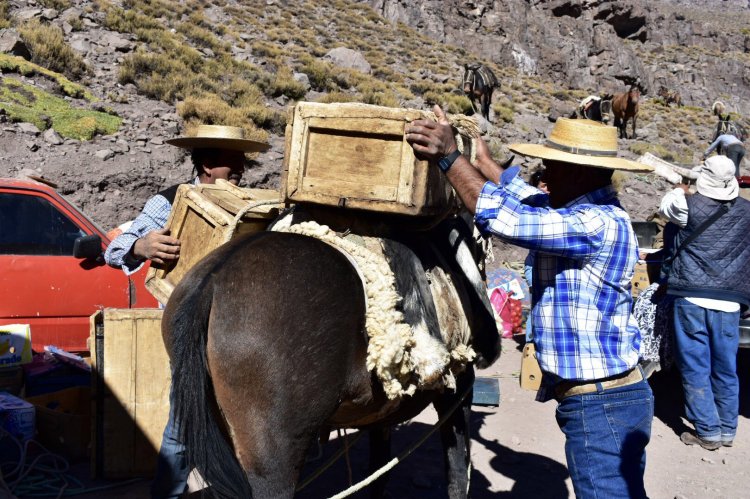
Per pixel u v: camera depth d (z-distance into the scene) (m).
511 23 61.56
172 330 2.58
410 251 3.12
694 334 6.00
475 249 4.01
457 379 3.58
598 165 2.92
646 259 7.85
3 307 6.16
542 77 60.00
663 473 5.46
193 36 28.23
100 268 6.57
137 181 14.05
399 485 5.00
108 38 23.28
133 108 18.42
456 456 3.66
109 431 4.75
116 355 4.75
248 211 3.45
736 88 79.06
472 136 3.68
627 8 79.69
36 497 4.45
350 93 29.48
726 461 5.73
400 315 2.78
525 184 3.43
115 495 4.56
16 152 13.88
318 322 2.61
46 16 22.89
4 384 5.47
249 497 2.47
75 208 6.63
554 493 4.96
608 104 38.94
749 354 8.56
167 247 3.65
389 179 2.99
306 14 43.28
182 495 3.92
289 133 3.11
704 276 5.95
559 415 3.10
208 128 4.62
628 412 2.97
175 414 2.52
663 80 72.50
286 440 2.54
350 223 3.13
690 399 6.07
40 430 5.07
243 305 2.56
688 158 35.81
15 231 6.31
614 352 2.95
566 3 68.06
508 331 9.65
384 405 2.93
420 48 47.06
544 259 3.02
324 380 2.61
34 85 17.38
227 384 2.53
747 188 9.58
